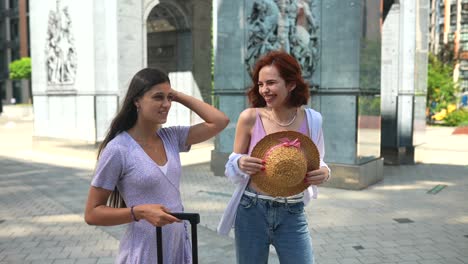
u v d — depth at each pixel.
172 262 2.37
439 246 5.39
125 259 2.33
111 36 12.16
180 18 15.28
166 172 2.34
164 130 2.51
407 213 6.93
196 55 15.45
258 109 2.84
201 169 11.29
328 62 8.77
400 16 11.81
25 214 7.03
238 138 2.83
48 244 5.59
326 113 8.87
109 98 12.27
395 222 6.43
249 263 2.74
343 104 8.65
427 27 12.71
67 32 13.02
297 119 2.81
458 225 6.27
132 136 2.33
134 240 2.31
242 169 2.55
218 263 4.81
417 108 12.60
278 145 2.50
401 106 12.01
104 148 2.29
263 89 2.66
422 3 12.45
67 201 7.88
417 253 5.14
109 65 12.24
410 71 11.92
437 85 28.98
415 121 12.59
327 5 8.71
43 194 8.45
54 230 6.18
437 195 8.21
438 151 15.01
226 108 10.05
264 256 2.75
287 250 2.68
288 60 2.67
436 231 5.99
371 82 9.02
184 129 2.55
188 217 2.15
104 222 2.18
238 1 9.67
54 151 13.87
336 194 8.26
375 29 9.07
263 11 9.35
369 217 6.69
